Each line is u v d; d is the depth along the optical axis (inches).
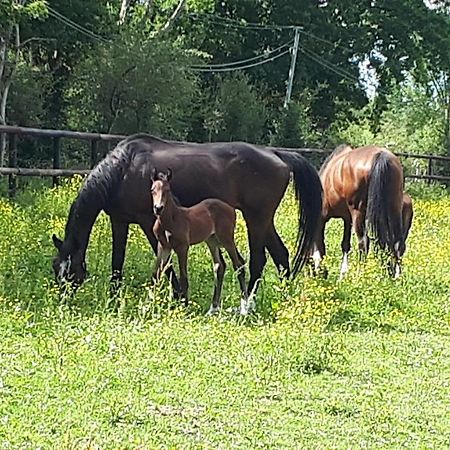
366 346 360.8
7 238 484.1
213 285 442.9
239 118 1475.1
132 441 259.6
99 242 493.7
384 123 2691.9
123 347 328.5
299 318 362.6
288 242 565.9
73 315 366.3
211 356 328.2
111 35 1376.7
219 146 427.8
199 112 1477.6
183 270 400.5
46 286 398.0
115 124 1325.0
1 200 594.2
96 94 1320.1
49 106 1390.3
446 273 500.1
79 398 285.7
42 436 260.7
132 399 287.0
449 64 1899.6
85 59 1362.0
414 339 375.9
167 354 327.0
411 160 2026.3
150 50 1314.0
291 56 1792.6
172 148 420.5
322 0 1865.2
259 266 429.4
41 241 492.7
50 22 1317.7
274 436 269.0
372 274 445.4
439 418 287.4
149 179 408.5
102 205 407.8
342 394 303.7
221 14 1829.5
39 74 1331.2
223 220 408.2
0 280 403.2
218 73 1701.5
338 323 393.1
